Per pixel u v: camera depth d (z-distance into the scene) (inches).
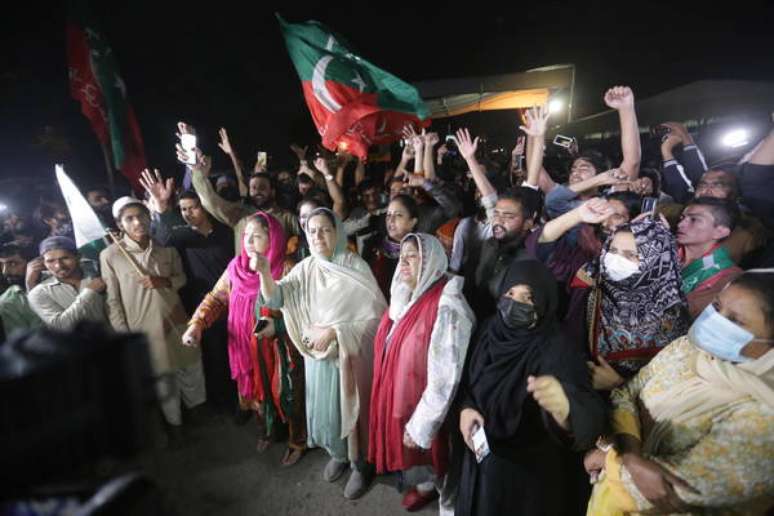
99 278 104.7
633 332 67.1
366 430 91.8
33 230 169.9
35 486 17.7
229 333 108.1
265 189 139.8
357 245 145.1
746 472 42.3
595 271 74.1
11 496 17.3
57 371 17.3
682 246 78.4
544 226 84.1
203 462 106.8
